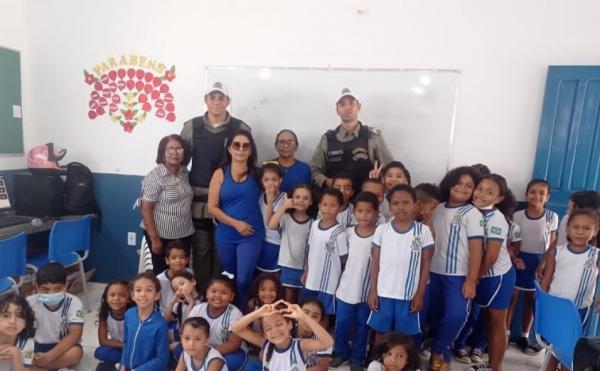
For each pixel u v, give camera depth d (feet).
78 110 10.96
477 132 9.11
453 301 7.11
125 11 10.36
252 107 10.02
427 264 6.68
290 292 8.24
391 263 6.74
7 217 9.61
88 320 9.10
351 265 7.30
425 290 6.92
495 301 7.25
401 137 9.47
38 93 11.09
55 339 6.81
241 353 6.88
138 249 11.03
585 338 4.32
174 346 7.13
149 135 10.66
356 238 7.32
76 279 10.55
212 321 6.78
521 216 8.54
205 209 9.02
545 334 5.82
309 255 7.73
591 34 8.43
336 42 9.49
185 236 8.82
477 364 7.82
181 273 7.55
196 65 10.18
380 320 6.84
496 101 8.95
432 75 9.15
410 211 6.73
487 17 8.80
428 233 6.72
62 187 10.53
